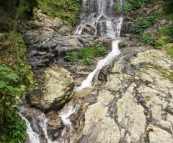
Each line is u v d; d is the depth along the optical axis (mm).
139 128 5727
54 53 9664
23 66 6918
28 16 11492
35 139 5727
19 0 8977
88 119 6258
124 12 13555
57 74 7723
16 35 7984
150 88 7199
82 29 13250
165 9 11883
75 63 9820
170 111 6191
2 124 5242
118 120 6062
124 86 7512
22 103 6160
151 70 8227
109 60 9805
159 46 10062
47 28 12320
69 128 6250
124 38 11711
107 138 5555
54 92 6812
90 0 14609
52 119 6355
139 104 6555
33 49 9164
